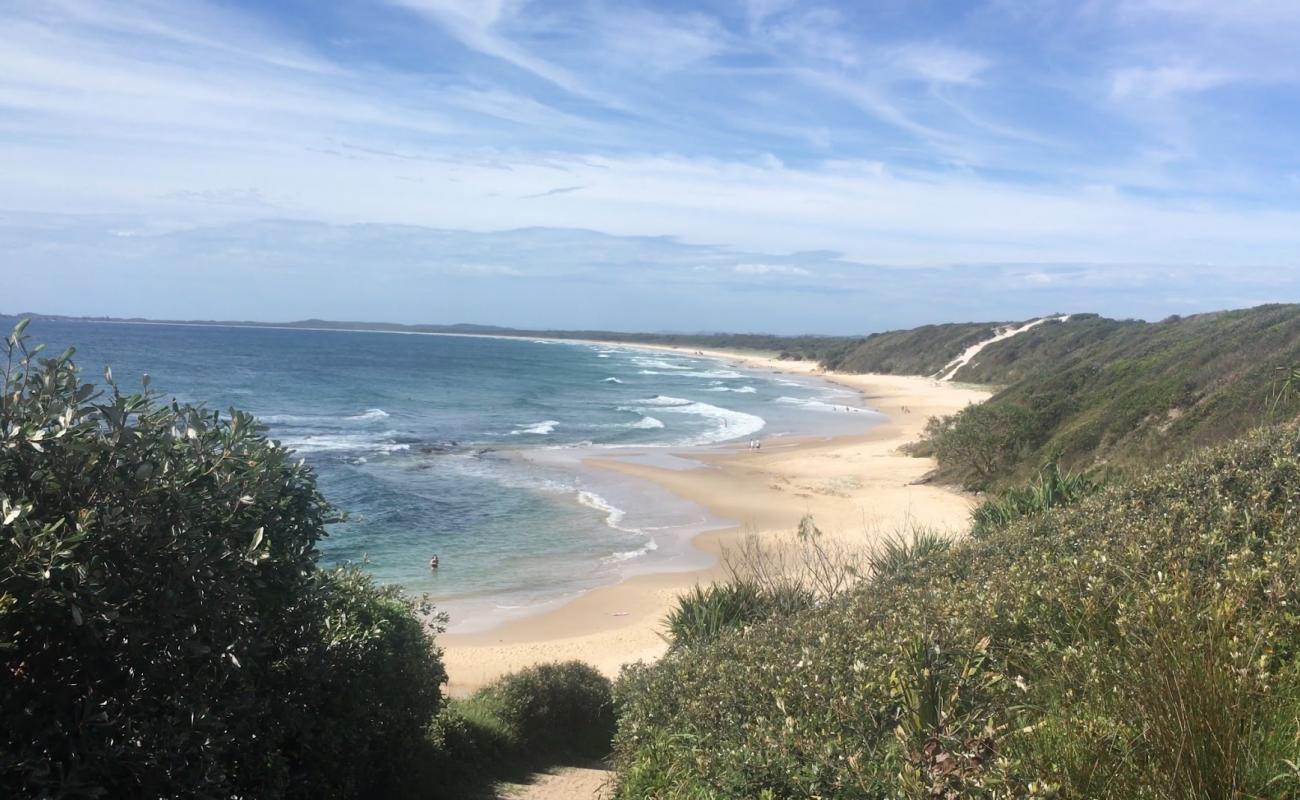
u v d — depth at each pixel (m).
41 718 3.77
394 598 8.59
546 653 15.61
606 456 37.06
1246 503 4.80
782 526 24.58
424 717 8.01
